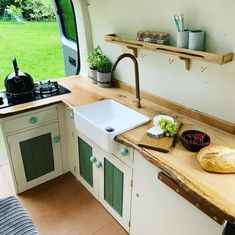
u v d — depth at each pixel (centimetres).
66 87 232
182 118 174
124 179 169
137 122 171
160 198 143
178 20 151
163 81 188
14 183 217
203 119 168
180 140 145
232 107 151
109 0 205
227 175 118
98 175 200
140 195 159
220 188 110
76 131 209
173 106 186
